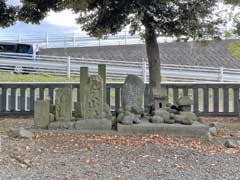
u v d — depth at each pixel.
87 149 7.91
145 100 14.05
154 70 13.88
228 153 7.75
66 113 10.60
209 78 21.28
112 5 12.66
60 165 6.47
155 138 9.47
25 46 27.59
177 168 6.39
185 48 26.92
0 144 7.64
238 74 21.62
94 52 28.30
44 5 12.98
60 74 21.94
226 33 15.38
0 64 22.62
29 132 9.61
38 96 15.86
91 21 13.80
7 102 15.40
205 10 12.77
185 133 10.05
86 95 10.58
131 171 6.15
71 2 11.21
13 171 6.03
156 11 12.34
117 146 8.29
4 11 12.93
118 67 21.83
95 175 5.88
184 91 15.22
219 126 11.79
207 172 6.17
